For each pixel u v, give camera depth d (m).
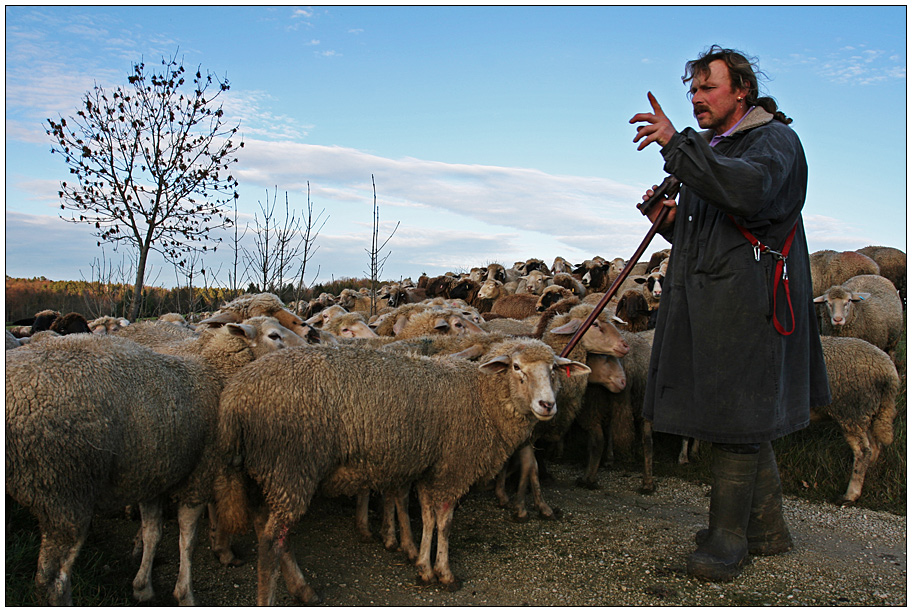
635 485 6.30
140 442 3.25
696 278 4.01
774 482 4.50
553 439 6.16
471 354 5.05
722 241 3.89
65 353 3.18
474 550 4.60
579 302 6.64
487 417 4.27
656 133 3.66
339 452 3.76
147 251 8.69
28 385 2.92
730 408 3.88
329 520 5.14
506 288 18.34
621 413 6.26
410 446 3.91
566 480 6.49
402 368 4.07
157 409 3.34
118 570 4.00
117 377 3.24
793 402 4.10
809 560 4.42
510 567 4.30
